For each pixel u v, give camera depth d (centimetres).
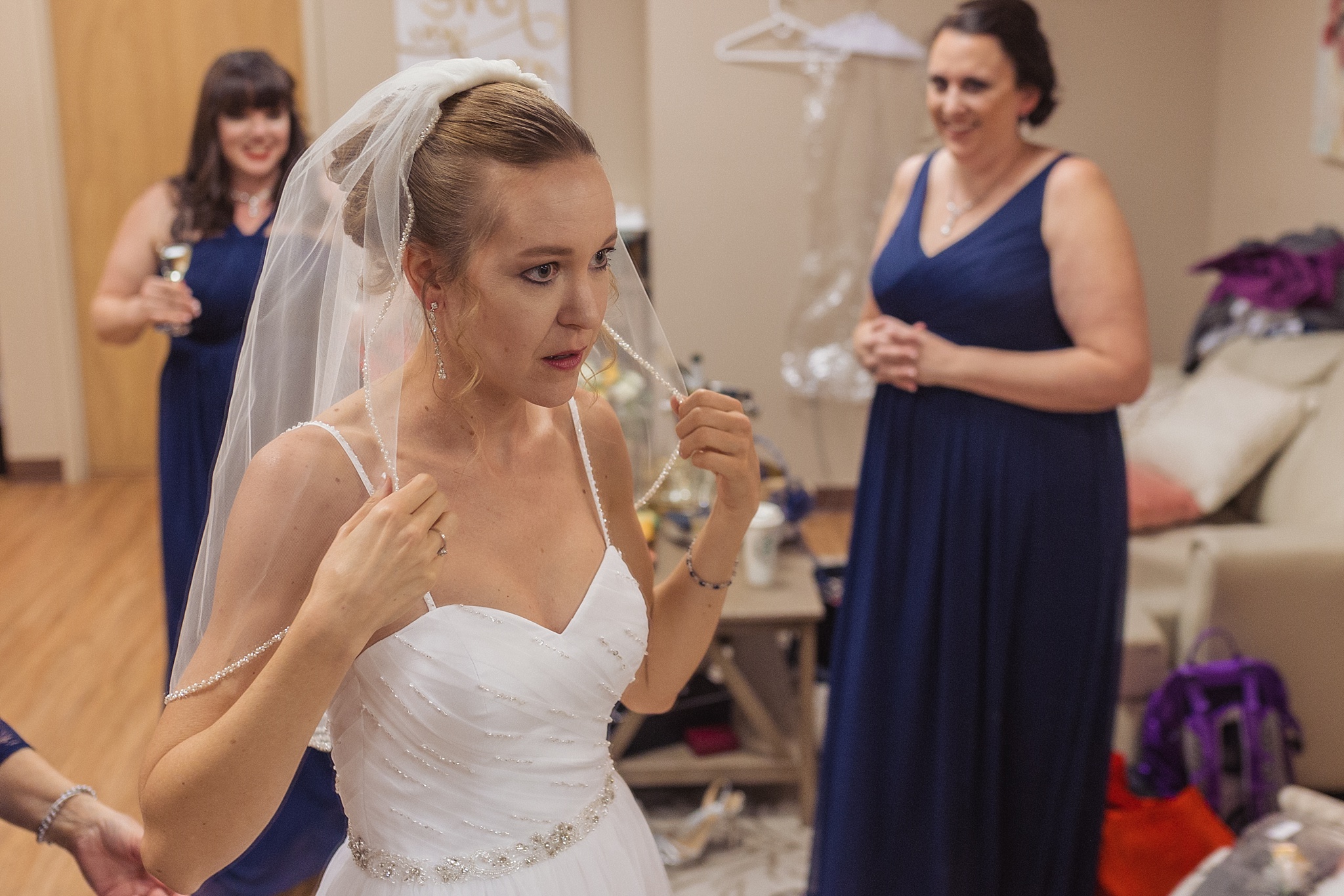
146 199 281
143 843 106
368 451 111
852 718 232
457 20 523
